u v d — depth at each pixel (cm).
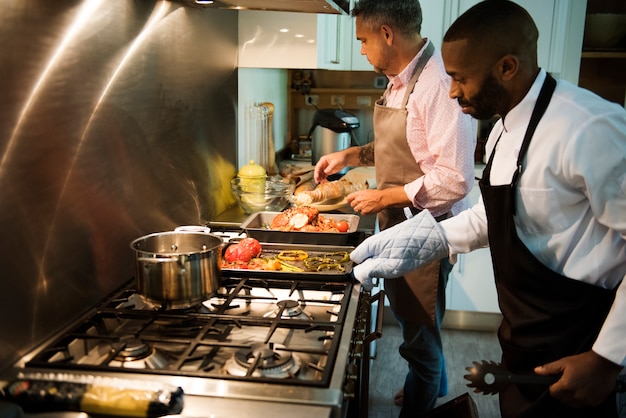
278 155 360
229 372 113
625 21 347
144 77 170
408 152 207
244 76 274
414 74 200
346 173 308
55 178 130
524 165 129
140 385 100
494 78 126
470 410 169
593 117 118
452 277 327
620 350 117
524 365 139
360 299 154
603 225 124
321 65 278
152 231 181
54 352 119
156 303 135
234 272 164
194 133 213
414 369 230
